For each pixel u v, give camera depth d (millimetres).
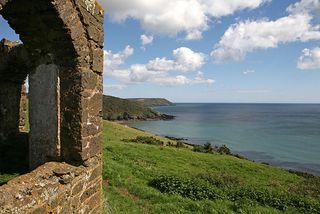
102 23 6910
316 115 187125
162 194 11547
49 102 6195
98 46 6688
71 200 5570
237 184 16328
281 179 23438
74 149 6016
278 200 13266
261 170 25781
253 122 125250
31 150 6453
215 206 11039
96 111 6590
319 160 49219
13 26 5770
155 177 14227
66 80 6031
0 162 8508
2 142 9078
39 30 5746
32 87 6348
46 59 6152
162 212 9719
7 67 8906
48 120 6227
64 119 6078
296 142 68438
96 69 6527
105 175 12375
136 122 112250
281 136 78688
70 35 5625
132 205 9820
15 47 8875
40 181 4867
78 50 5859
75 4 5672
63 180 5355
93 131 6461
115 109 121125
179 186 12688
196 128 96938
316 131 91312
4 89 9133
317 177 27703
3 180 7027
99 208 6902
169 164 20906
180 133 82562
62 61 6023
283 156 52188
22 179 4719
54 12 5285
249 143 66188
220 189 13844
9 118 9352
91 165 6395
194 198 11883
